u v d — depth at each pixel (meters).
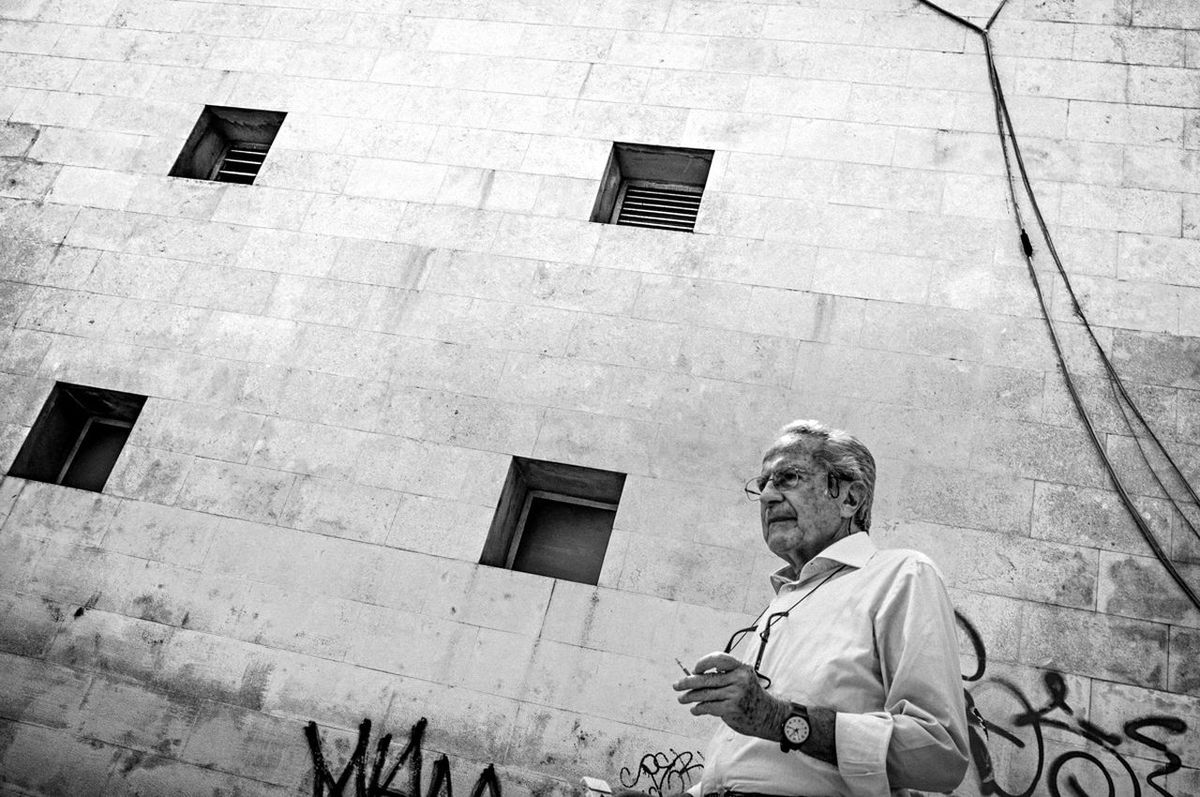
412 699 5.63
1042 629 5.33
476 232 7.04
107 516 6.41
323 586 6.02
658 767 5.26
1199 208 6.37
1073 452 5.77
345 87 7.82
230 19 8.29
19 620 6.14
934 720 2.32
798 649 2.67
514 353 6.57
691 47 7.53
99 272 7.32
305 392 6.65
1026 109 6.85
